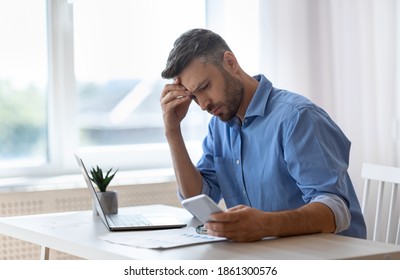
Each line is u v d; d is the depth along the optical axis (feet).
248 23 14.35
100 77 14.33
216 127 9.80
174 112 9.57
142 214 9.43
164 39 14.70
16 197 12.78
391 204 10.28
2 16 13.43
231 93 8.63
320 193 7.91
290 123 8.36
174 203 14.01
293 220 7.37
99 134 14.47
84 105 14.29
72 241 7.67
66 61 13.88
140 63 14.60
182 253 6.86
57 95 13.92
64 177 13.75
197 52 8.38
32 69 13.76
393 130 14.32
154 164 14.84
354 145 14.35
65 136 14.03
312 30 14.20
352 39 14.34
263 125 8.79
